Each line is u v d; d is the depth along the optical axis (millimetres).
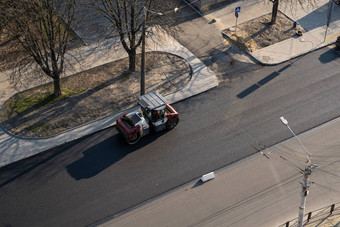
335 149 29406
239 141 30203
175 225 24922
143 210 25781
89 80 35656
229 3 45438
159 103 29625
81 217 25406
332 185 27062
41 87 34938
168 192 26828
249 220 25094
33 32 31281
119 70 36750
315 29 41438
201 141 30234
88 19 42469
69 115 32281
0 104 33344
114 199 26406
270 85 35062
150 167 28391
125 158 29000
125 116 30047
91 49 39062
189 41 40281
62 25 41125
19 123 31656
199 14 43875
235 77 36094
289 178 27500
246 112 32531
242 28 41812
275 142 30078
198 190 26922
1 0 29484
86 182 27422
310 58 37844
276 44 39625
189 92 34469
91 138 30562
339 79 35344
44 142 30141
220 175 27859
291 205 25906
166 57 38250
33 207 25984
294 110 32594
